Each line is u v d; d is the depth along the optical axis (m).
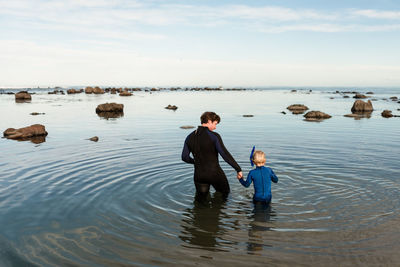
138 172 6.51
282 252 3.31
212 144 5.16
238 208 4.64
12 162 7.41
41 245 3.47
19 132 11.67
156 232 3.81
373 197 4.97
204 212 4.48
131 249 3.38
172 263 3.10
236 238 3.65
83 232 3.79
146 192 5.30
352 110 24.67
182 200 4.97
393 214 4.29
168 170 6.68
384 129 13.44
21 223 4.05
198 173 5.16
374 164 7.05
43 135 12.03
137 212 4.45
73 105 30.20
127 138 11.22
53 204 4.72
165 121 17.19
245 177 6.26
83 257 3.21
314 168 6.74
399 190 5.29
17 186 5.58
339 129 13.52
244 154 8.29
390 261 3.10
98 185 5.64
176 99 44.00
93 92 64.75
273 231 3.83
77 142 10.37
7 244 3.49
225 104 33.31
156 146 9.56
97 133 12.54
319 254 3.25
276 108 27.38
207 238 3.65
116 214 4.36
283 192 5.28
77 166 7.01
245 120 17.45
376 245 3.43
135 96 53.56
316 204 4.73
